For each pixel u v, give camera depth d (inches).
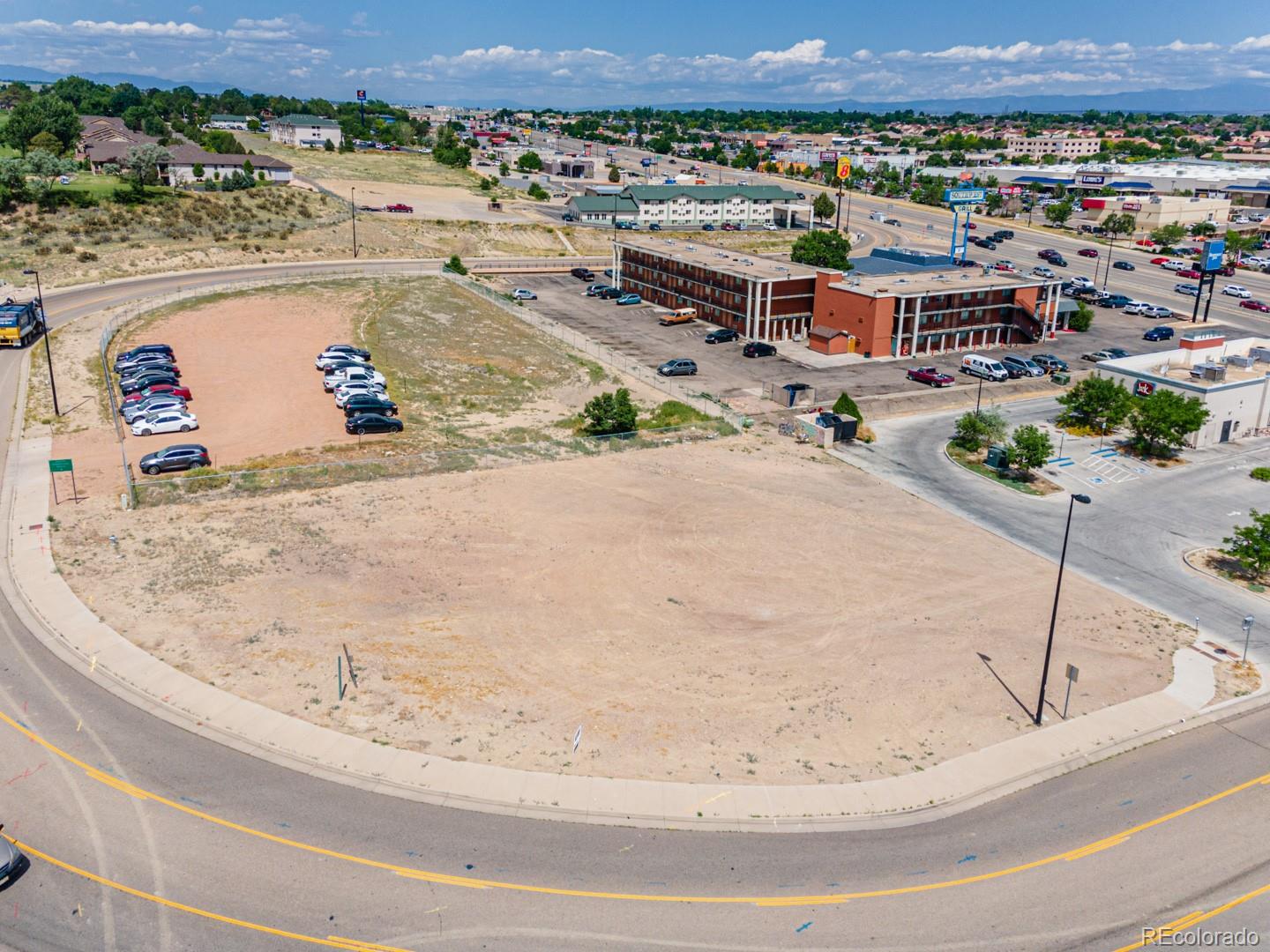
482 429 2898.6
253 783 1320.1
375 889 1147.9
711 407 3181.6
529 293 4936.0
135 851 1191.6
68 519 2158.0
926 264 4822.8
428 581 1926.7
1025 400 3543.3
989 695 1638.8
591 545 2134.6
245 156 6889.8
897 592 2007.9
